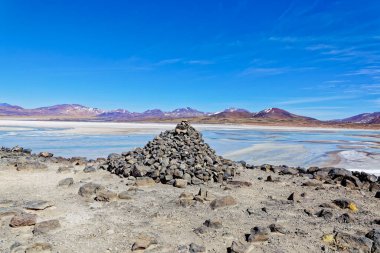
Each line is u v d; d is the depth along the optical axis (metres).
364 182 15.21
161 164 15.77
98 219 9.62
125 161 17.05
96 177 15.59
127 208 10.66
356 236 8.17
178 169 15.05
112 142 45.25
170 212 10.36
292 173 17.39
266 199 12.27
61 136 56.28
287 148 40.94
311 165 26.83
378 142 56.47
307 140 58.84
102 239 8.20
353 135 84.94
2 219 9.43
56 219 9.26
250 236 8.16
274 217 10.04
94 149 35.97
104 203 11.24
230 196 11.39
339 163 28.05
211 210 10.64
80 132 69.19
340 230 8.98
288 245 7.93
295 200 11.90
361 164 27.48
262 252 7.51
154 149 17.73
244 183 14.40
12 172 16.16
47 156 22.36
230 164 18.78
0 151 22.89
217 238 8.34
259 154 33.97
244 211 10.63
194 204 11.16
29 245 7.69
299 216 10.20
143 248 7.63
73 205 10.97
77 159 21.27
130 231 8.73
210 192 12.86
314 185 14.60
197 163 16.00
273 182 15.25
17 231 8.64
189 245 7.88
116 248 7.70
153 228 8.98
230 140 54.16
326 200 12.18
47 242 7.90
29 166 16.80
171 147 17.88
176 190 13.23
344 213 10.12
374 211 10.99
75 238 8.24
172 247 7.79
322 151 38.22
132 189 12.91
